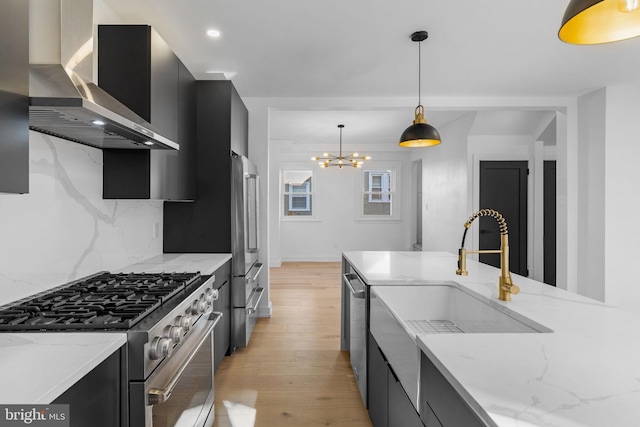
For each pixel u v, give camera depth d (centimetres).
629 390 81
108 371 113
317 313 436
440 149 651
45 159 170
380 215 853
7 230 148
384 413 175
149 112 202
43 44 139
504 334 120
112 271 231
